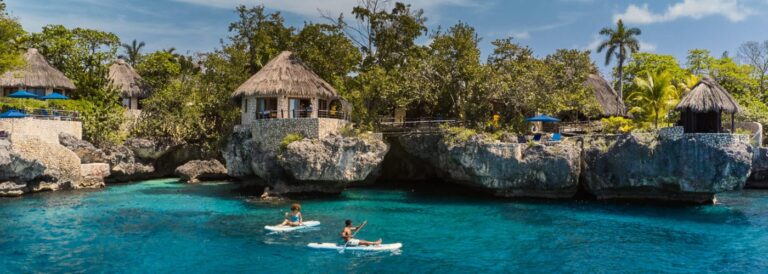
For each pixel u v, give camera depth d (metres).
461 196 40.44
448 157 41.44
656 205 36.12
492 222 30.14
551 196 39.06
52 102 48.16
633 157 36.44
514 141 39.38
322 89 45.47
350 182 41.53
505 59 47.88
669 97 49.09
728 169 34.34
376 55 55.16
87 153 44.62
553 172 37.28
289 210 33.19
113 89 56.03
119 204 34.91
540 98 43.09
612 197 38.44
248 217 30.80
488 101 45.66
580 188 40.38
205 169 49.03
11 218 29.72
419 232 27.50
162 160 51.94
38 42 56.75
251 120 44.91
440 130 42.38
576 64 48.12
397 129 45.97
